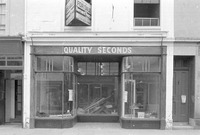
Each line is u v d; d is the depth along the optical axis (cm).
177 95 1156
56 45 1103
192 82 1116
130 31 1083
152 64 1110
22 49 1108
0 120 1188
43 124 1097
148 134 983
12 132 1015
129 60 1114
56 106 1120
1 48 1105
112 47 1096
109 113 1252
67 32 1092
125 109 1122
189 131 1039
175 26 1095
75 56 1137
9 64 1122
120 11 1102
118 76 1252
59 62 1120
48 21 1107
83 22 1073
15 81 1245
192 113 1111
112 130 1052
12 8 1120
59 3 1107
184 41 1081
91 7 1106
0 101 1191
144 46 1095
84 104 1263
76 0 1038
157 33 1083
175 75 1161
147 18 1120
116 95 1260
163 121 1074
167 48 1090
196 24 1098
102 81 1260
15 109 1240
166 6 1100
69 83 1125
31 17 1108
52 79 1124
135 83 1123
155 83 1120
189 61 1143
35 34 1098
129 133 998
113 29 1098
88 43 1099
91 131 1031
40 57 1123
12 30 1116
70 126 1104
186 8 1100
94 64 1261
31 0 1110
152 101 1119
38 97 1124
